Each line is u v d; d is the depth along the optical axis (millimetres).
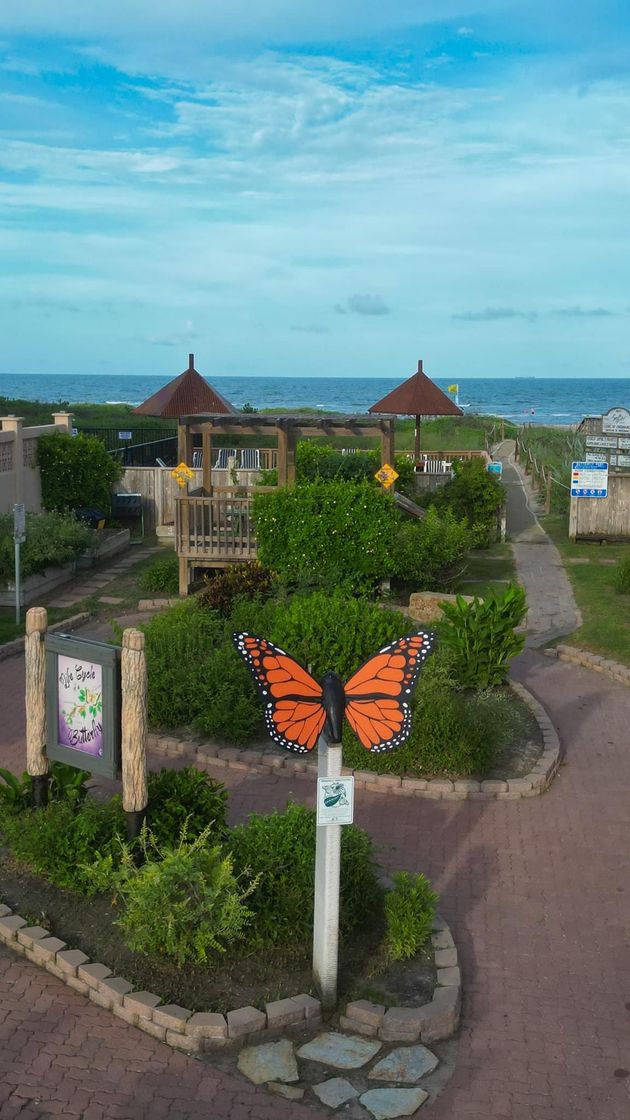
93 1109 4602
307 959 5805
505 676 11469
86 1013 5379
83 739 6742
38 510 20828
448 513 18453
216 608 13484
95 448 21656
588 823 8062
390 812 8203
